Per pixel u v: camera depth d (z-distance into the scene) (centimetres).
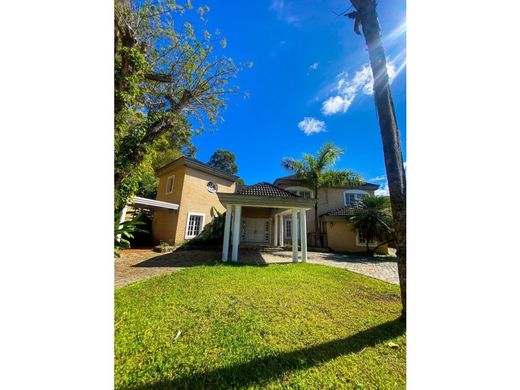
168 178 1520
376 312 381
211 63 816
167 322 317
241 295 445
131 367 219
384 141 374
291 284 540
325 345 271
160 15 665
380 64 374
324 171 1584
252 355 246
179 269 702
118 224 515
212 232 1403
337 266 870
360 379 214
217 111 916
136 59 527
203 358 238
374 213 1245
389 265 905
